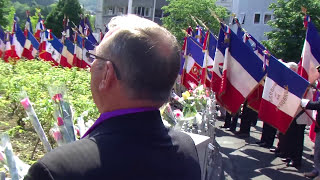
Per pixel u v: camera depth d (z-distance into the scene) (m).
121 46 1.28
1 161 2.01
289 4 19.39
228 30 6.74
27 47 13.59
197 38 10.37
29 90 5.19
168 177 1.31
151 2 39.72
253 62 6.59
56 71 7.83
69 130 2.29
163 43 1.31
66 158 1.16
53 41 12.98
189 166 1.41
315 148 5.90
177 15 24.27
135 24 1.33
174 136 1.49
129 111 1.30
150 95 1.30
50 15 42.06
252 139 8.85
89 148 1.20
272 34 19.98
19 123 5.16
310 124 6.55
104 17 43.97
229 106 6.88
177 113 4.46
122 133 1.25
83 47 12.44
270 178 6.06
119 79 1.29
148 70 1.27
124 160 1.21
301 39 18.95
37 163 1.15
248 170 6.38
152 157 1.27
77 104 4.35
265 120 6.39
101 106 1.37
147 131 1.29
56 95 2.36
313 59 6.97
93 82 1.37
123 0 41.22
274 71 6.27
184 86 9.08
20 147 4.36
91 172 1.15
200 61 8.91
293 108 5.98
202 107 5.51
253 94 7.39
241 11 33.12
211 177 5.15
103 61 1.32
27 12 14.14
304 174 6.27
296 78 5.97
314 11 18.48
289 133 6.71
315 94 7.24
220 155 7.09
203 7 23.97
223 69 6.77
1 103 5.10
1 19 34.19
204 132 5.11
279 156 7.39
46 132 4.08
